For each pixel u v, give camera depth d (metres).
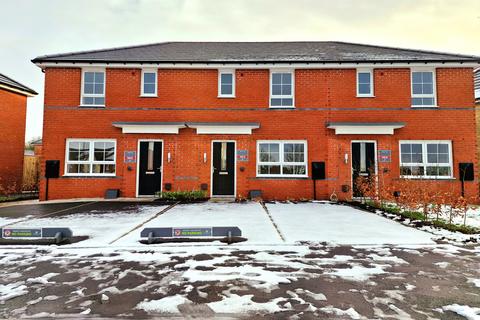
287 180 11.48
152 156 11.72
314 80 11.80
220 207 9.37
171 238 5.71
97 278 3.82
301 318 2.83
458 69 11.44
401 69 11.62
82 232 6.14
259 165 11.70
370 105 11.60
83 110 11.67
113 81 11.88
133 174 11.50
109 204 9.91
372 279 3.80
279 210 8.88
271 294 3.36
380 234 6.06
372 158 11.44
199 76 11.98
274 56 12.47
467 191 10.93
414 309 3.02
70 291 3.44
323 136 11.58
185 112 11.87
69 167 11.59
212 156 11.66
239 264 4.35
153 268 4.18
